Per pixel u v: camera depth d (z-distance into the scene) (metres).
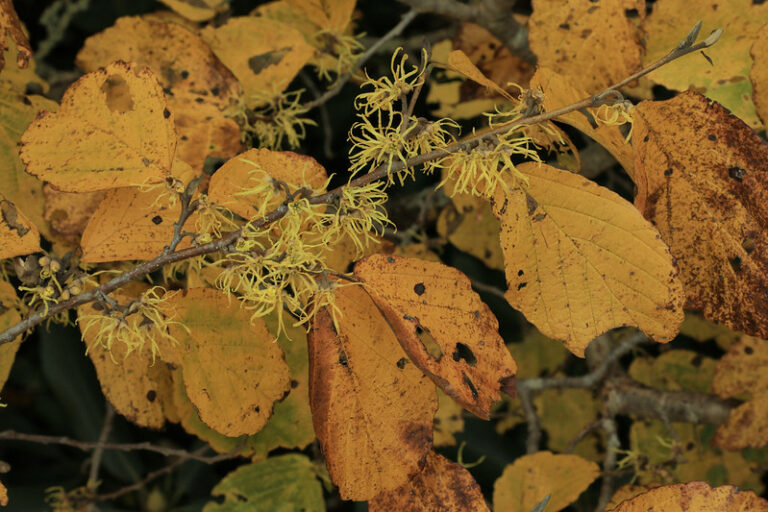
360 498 0.75
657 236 0.74
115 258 0.76
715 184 0.75
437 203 1.13
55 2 1.22
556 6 0.82
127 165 0.75
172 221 0.76
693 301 0.76
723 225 0.75
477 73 0.76
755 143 0.74
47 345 1.31
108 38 0.86
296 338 0.84
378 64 1.20
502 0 0.96
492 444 1.27
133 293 0.85
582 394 1.26
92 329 0.82
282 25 0.90
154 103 0.74
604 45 0.82
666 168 0.75
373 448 0.75
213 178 0.75
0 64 0.79
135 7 1.27
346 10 0.95
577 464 0.88
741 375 0.92
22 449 1.43
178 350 0.77
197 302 0.77
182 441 1.37
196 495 1.33
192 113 0.86
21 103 0.84
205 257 0.84
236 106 0.87
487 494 1.21
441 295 0.75
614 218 0.74
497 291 1.09
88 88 0.74
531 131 0.80
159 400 0.84
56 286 0.75
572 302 0.75
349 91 1.24
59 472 1.43
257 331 0.78
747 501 0.77
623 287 0.75
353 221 0.75
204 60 0.86
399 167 0.74
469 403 0.73
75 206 0.83
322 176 0.76
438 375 0.73
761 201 0.74
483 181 0.76
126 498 1.36
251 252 0.73
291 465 0.92
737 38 0.81
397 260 0.75
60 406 1.47
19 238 0.74
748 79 0.82
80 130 0.74
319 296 0.74
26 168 0.74
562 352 1.27
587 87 0.83
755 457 1.03
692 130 0.74
